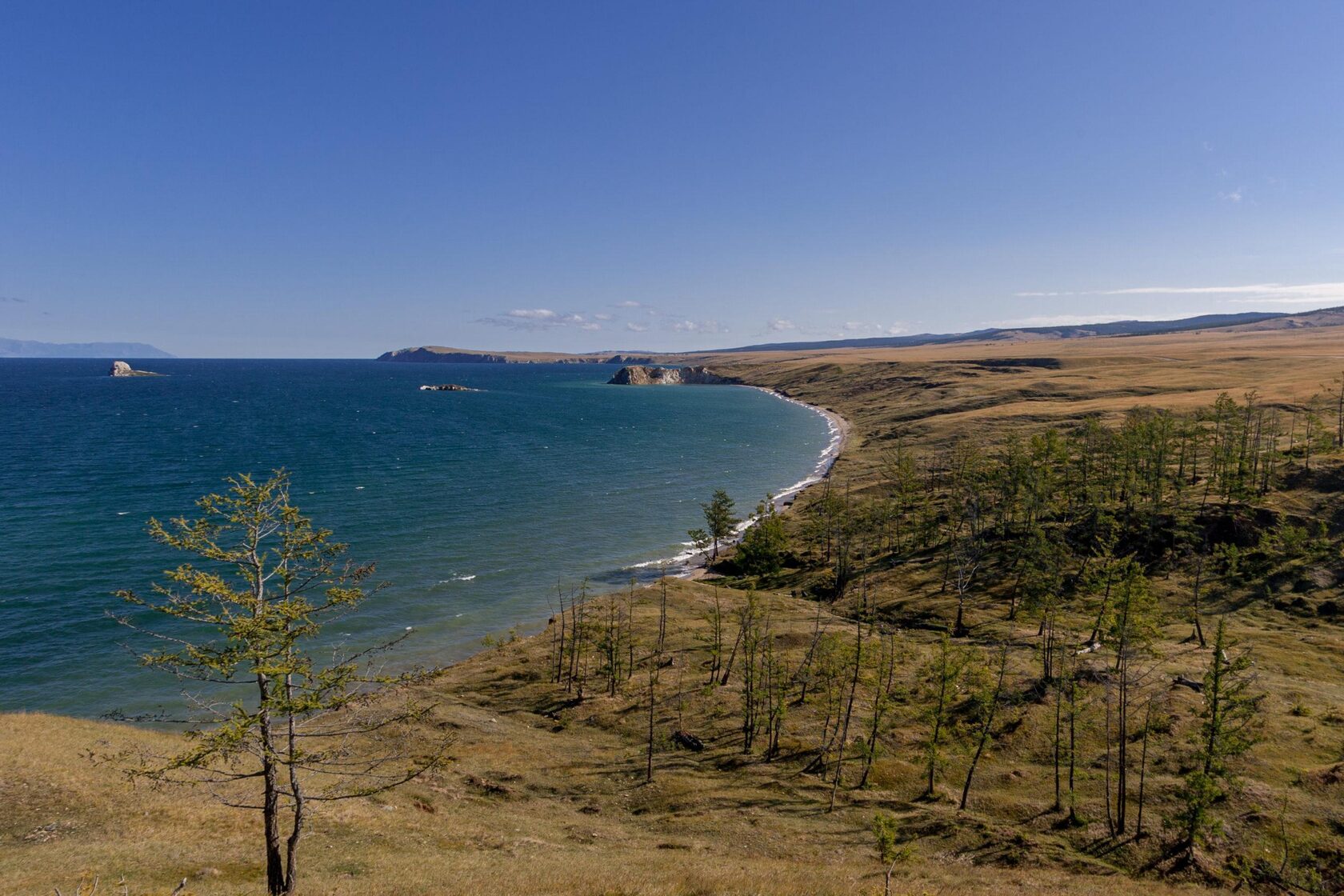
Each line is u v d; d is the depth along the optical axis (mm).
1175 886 41875
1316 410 154250
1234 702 47719
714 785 54750
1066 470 125812
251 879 34188
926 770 56031
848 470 175375
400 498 145000
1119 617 62906
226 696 67750
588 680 73688
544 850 42188
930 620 87375
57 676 69688
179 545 29281
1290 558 89625
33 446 193125
